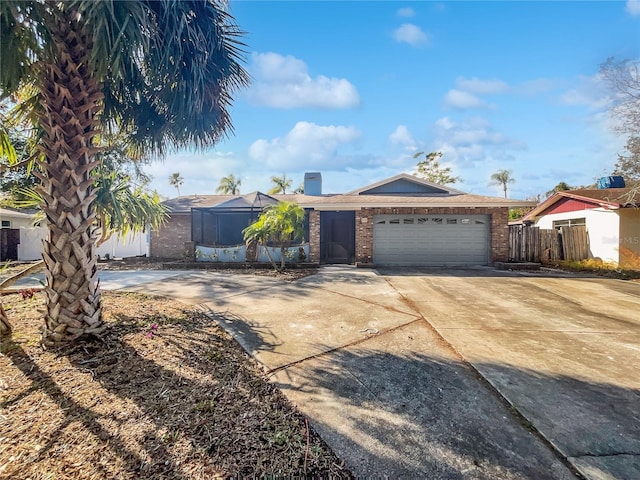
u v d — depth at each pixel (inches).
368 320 200.1
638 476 75.4
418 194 562.6
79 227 139.2
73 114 133.5
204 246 496.4
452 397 109.1
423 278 370.3
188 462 77.0
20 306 208.5
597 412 100.7
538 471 76.6
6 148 178.9
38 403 99.4
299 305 237.3
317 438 87.4
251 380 119.0
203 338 161.3
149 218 255.0
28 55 131.0
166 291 283.4
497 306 238.2
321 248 564.1
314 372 126.6
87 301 143.9
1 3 107.0
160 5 130.0
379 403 105.0
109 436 85.1
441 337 169.8
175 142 208.5
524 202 463.2
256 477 73.4
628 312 223.3
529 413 100.0
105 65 125.5
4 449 79.1
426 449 83.7
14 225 594.6
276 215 418.0
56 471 72.9
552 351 150.3
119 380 115.3
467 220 486.9
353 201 494.9
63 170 134.7
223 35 163.9
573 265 450.0
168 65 148.4
